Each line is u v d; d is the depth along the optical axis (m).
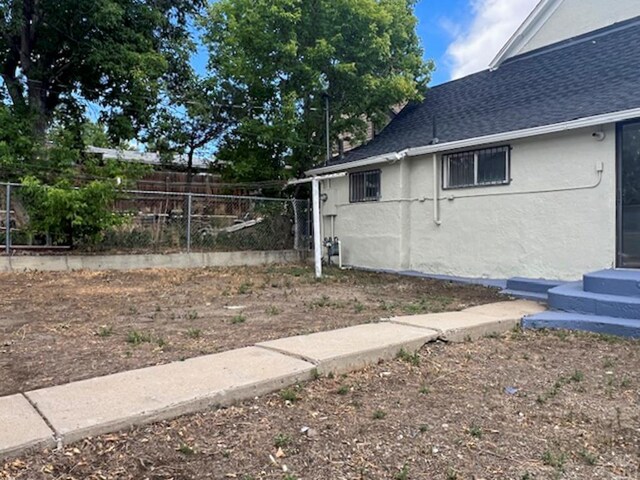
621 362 4.07
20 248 9.42
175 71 13.26
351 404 3.08
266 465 2.33
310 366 3.48
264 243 12.18
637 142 6.78
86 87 12.69
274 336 4.50
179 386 3.06
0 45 11.56
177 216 11.10
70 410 2.68
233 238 11.70
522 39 11.40
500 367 3.91
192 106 12.93
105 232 10.20
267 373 3.32
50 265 9.20
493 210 8.66
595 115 6.88
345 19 11.43
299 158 12.83
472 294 7.51
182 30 13.48
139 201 11.21
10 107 11.35
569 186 7.53
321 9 11.37
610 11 9.90
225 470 2.27
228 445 2.51
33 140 10.87
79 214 9.40
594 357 4.22
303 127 12.38
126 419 2.61
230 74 12.24
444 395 3.28
